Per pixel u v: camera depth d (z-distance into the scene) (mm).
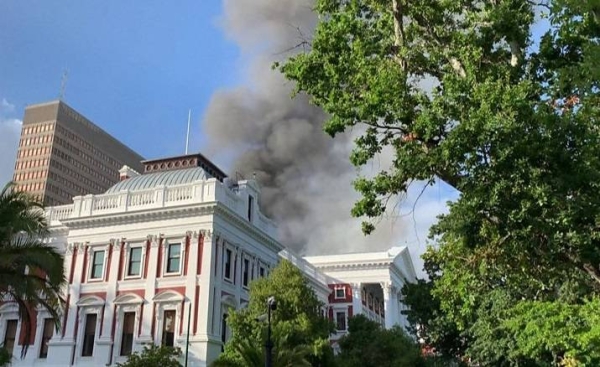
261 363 26906
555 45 16469
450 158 14383
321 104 18375
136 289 39500
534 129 13953
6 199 22047
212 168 49312
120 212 41281
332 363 31906
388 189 16250
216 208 39344
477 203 14625
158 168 48312
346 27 17734
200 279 38031
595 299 18875
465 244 16703
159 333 37469
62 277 23031
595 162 13805
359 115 16266
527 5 16844
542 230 14711
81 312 40188
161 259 39656
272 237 48406
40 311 41344
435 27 18391
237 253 42406
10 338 42000
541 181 13938
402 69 17234
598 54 13445
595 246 15031
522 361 30234
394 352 40000
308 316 33094
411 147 15680
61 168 151750
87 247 41844
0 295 22125
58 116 153875
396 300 73688
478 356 34312
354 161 16922
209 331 36812
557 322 19281
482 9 17594
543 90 15602
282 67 19062
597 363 18359
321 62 18141
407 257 82000
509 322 22484
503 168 14023
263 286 34062
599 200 14008
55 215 44812
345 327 67000
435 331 41938
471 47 16797
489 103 13969
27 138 152625
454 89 14695
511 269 18547
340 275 72125
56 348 39531
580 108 14852
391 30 18344
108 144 172750
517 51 16703
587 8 13695
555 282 21875
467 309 23859
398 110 15562
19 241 22609
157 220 40688
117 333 38625
